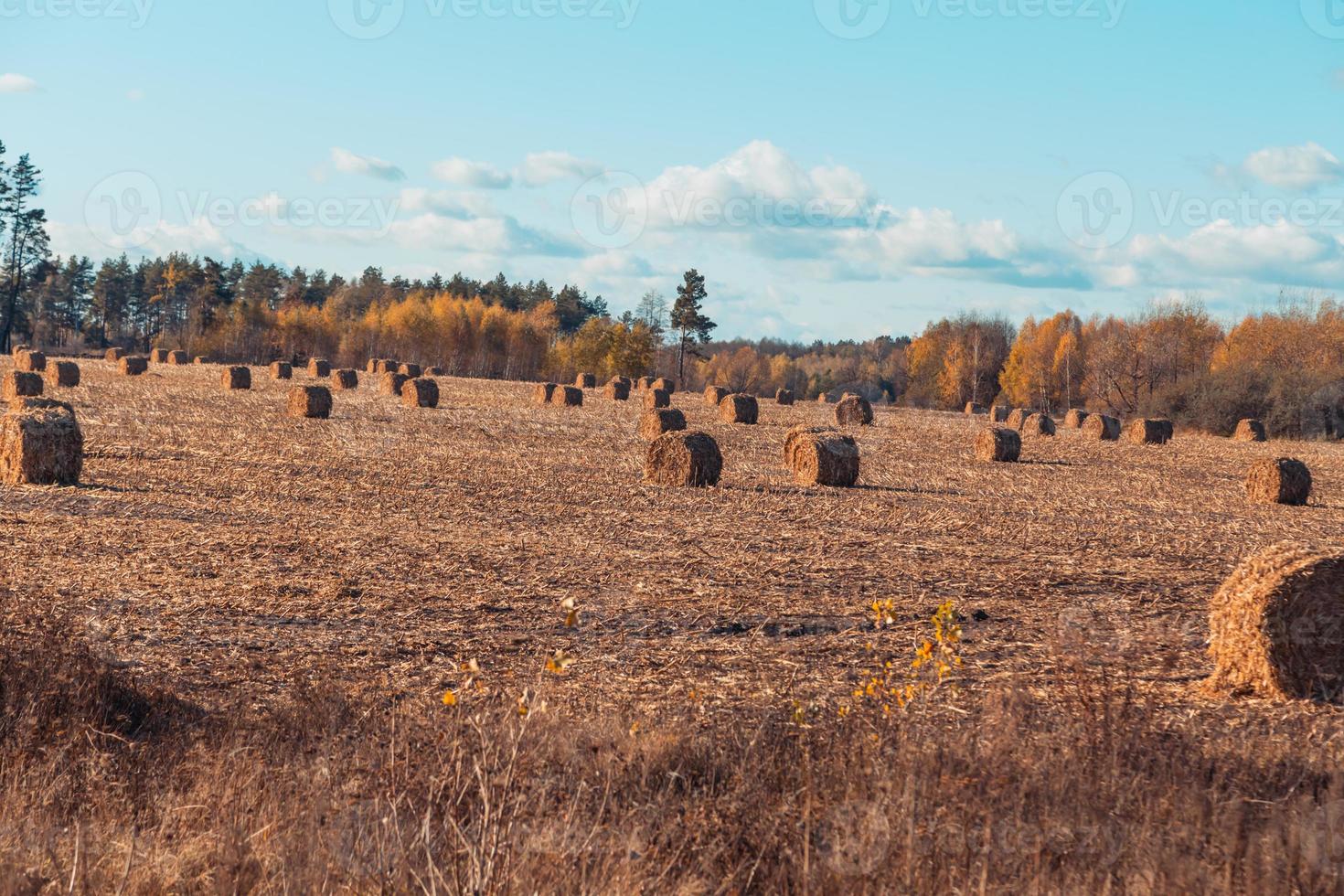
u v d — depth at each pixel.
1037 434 71.00
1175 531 29.23
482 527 25.59
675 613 17.30
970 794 8.38
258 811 8.53
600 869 7.41
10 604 14.06
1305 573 13.68
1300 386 90.06
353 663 13.91
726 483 36.62
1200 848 7.75
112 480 30.58
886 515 30.17
